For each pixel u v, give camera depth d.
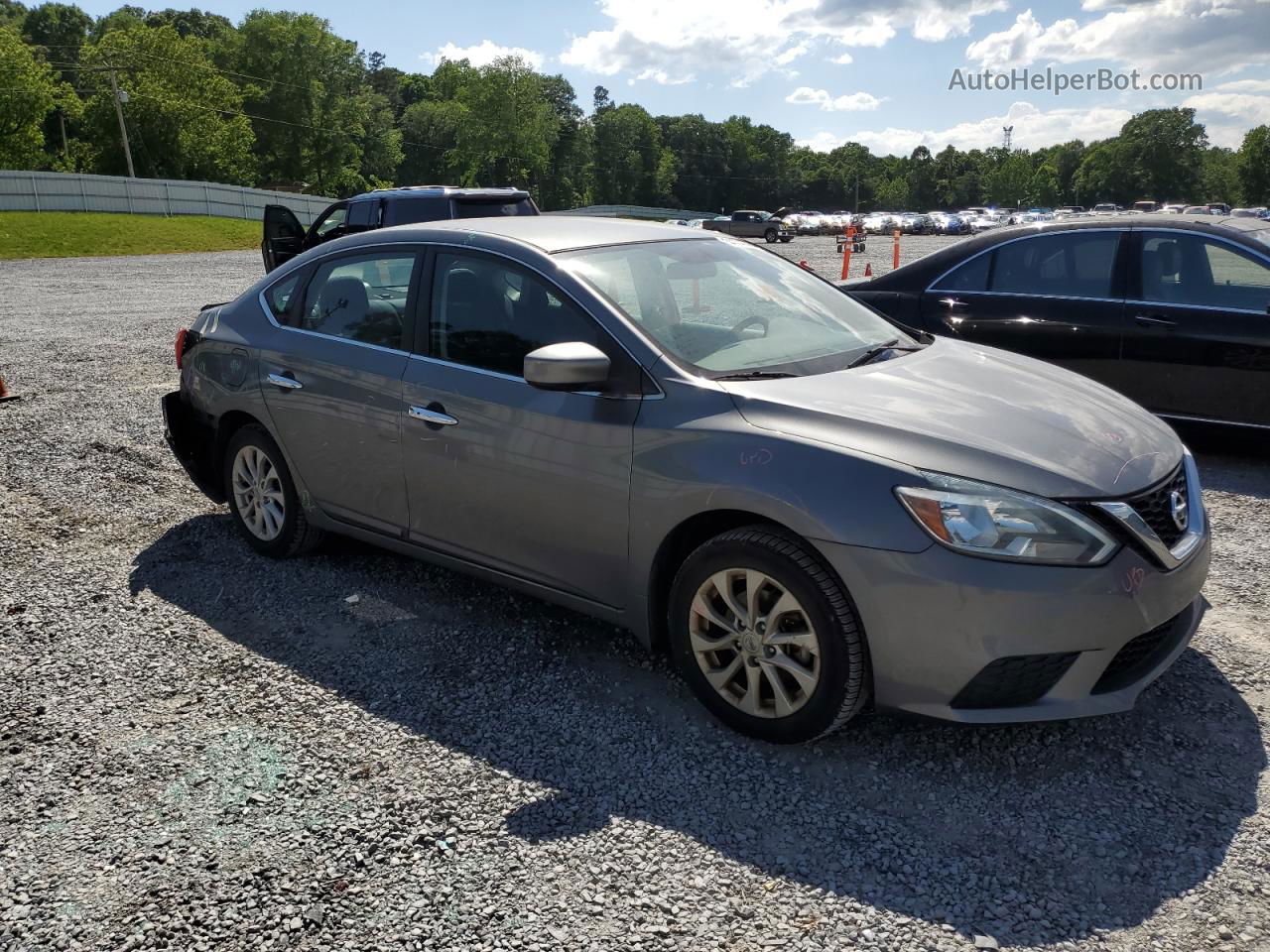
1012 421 3.15
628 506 3.33
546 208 129.38
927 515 2.81
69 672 3.75
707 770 3.05
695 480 3.14
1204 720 3.27
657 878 2.58
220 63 94.94
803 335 3.81
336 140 95.94
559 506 3.54
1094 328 6.45
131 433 7.32
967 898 2.48
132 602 4.39
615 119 140.62
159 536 5.24
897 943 2.34
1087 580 2.78
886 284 7.28
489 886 2.56
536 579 3.74
